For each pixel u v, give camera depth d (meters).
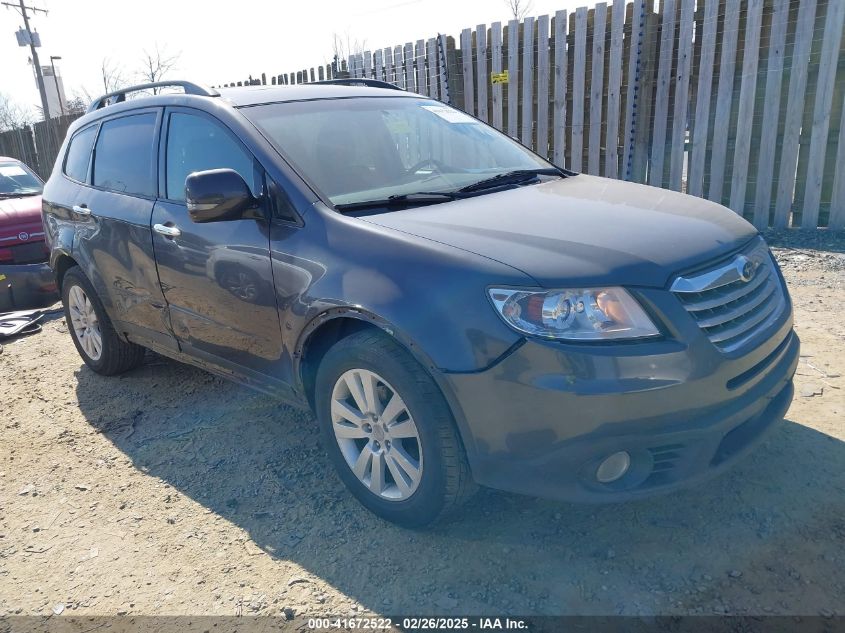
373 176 3.42
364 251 2.81
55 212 4.93
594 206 3.10
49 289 7.16
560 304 2.40
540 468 2.46
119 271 4.23
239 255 3.29
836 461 3.18
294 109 3.67
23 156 19.08
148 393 4.69
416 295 2.60
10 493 3.56
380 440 2.90
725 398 2.51
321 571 2.78
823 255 6.22
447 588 2.62
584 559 2.70
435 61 9.17
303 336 3.04
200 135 3.68
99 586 2.81
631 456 2.50
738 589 2.48
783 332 2.90
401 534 2.95
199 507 3.30
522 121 8.43
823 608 2.37
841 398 3.74
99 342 4.89
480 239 2.69
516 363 2.41
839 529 2.73
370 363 2.77
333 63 10.89
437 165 3.73
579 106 7.80
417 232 2.79
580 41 7.62
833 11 6.27
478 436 2.53
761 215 7.06
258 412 4.25
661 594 2.49
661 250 2.60
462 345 2.49
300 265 3.01
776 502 2.93
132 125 4.26
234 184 3.10
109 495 3.48
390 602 2.58
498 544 2.83
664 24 7.16
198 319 3.71
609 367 2.35
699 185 7.31
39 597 2.77
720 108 6.98
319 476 3.47
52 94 27.50
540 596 2.54
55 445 4.06
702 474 2.54
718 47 6.93
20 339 6.18
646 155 7.57
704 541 2.74
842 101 6.53
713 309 2.58
